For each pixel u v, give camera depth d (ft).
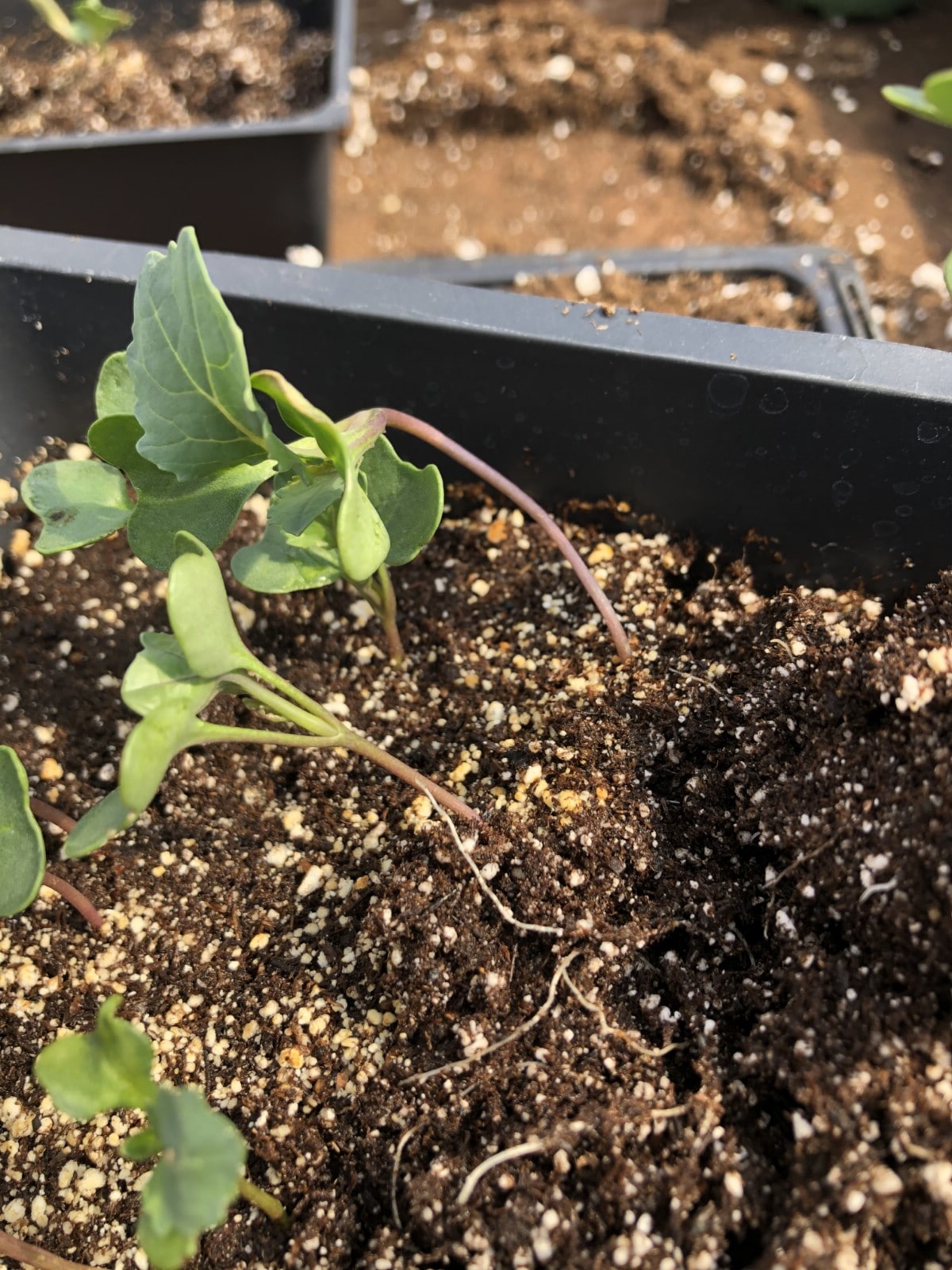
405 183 1.07
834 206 0.97
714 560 0.58
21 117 0.95
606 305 0.53
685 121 1.05
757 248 0.79
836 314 0.74
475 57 1.11
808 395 0.50
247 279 0.54
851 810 0.44
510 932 0.46
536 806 0.49
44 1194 0.46
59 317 0.57
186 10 1.05
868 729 0.46
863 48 1.12
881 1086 0.39
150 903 0.52
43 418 0.61
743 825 0.47
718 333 0.51
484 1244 0.40
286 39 1.03
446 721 0.56
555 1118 0.42
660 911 0.46
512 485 0.49
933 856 0.41
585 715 0.52
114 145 0.80
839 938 0.43
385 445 0.47
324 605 0.61
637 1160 0.40
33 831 0.40
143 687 0.38
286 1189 0.45
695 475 0.55
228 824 0.54
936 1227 0.37
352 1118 0.45
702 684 0.52
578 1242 0.39
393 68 1.11
